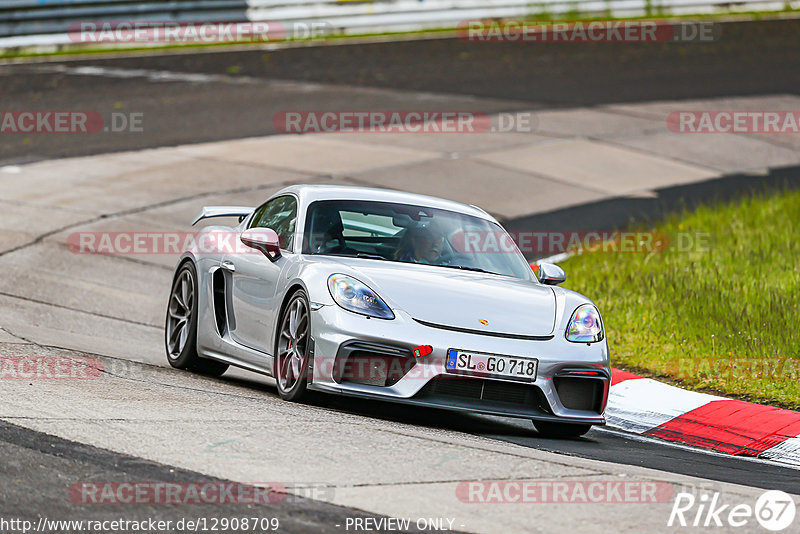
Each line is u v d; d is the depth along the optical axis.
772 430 25.00
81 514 14.37
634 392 28.19
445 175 60.38
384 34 102.81
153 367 27.42
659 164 66.06
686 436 25.48
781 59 96.81
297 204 26.58
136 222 49.81
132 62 88.56
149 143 64.81
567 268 44.09
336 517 14.82
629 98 81.75
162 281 42.09
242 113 72.94
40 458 16.61
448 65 90.38
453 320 22.31
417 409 25.28
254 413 20.78
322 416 21.16
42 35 90.69
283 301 24.02
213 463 16.95
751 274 39.91
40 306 35.19
